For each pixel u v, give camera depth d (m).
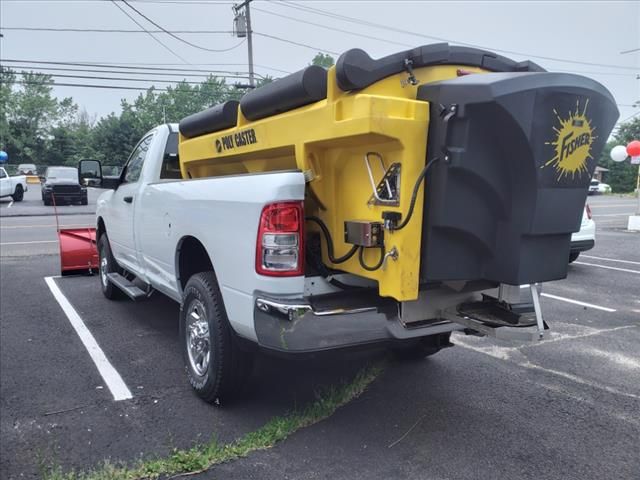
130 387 4.31
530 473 3.11
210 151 4.56
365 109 2.76
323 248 3.49
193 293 4.05
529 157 2.76
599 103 2.88
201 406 3.96
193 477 3.03
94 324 6.10
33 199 29.73
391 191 2.96
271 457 3.24
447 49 2.98
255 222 3.25
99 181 6.31
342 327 3.20
